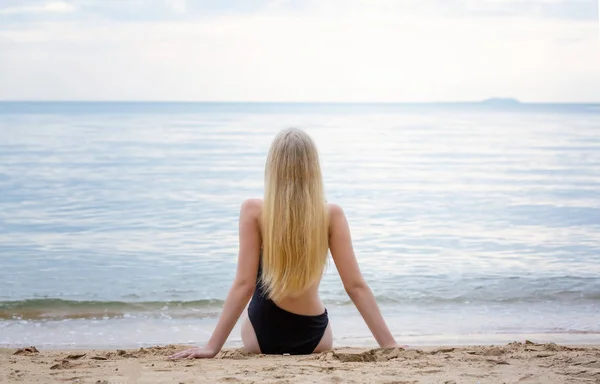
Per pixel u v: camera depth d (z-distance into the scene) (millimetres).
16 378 3139
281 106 124062
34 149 31094
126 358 3926
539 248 10875
